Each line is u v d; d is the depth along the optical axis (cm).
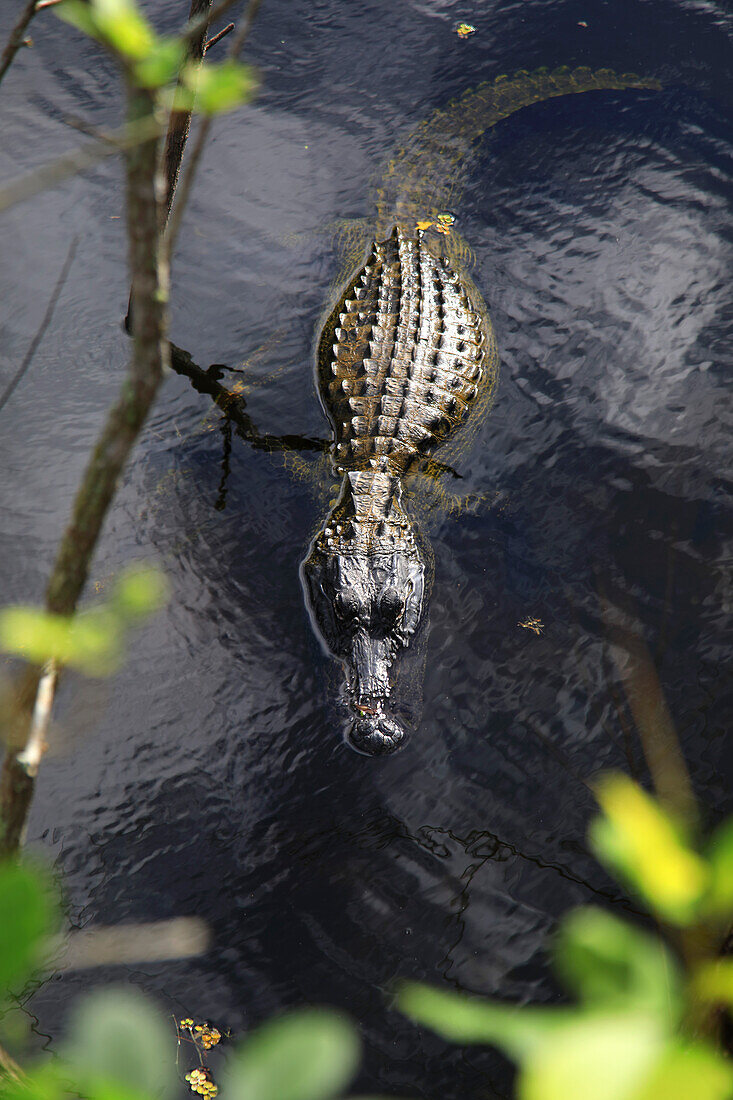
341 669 512
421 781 452
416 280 767
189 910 396
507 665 507
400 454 639
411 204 859
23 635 109
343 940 384
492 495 616
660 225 805
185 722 479
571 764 455
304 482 632
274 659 515
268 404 689
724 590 531
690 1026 110
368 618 533
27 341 715
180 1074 335
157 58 91
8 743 151
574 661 504
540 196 852
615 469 618
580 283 764
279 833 429
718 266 760
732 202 816
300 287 785
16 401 670
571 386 683
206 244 813
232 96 96
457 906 396
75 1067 66
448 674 507
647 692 484
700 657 498
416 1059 342
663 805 428
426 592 556
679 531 571
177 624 529
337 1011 358
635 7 1052
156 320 121
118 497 606
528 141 906
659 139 891
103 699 486
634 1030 53
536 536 581
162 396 685
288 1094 59
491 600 546
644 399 664
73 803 441
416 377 688
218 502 609
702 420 643
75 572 139
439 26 1045
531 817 433
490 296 766
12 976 62
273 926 390
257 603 547
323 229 834
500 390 691
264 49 1012
